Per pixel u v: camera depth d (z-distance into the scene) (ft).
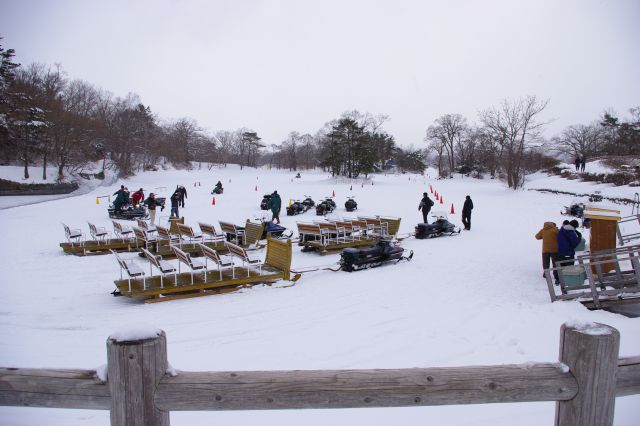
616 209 32.89
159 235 52.85
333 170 219.20
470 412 14.16
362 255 39.29
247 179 215.72
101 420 13.15
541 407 14.46
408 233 62.34
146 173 243.19
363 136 214.48
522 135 143.13
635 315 25.25
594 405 7.11
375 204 105.29
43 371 7.14
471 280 35.14
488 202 105.81
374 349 20.51
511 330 23.11
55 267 39.65
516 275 36.70
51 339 21.57
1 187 137.49
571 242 31.83
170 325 24.35
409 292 31.65
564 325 7.43
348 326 24.07
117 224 51.85
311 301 29.45
